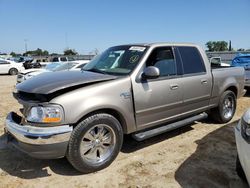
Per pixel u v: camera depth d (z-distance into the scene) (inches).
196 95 190.7
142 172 143.9
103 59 182.2
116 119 146.8
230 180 135.5
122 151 170.7
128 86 149.8
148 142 185.8
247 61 374.3
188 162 155.3
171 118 177.3
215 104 213.2
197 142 185.5
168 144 182.2
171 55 178.2
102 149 145.9
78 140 132.6
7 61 873.5
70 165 152.3
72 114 128.9
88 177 138.9
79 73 160.4
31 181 135.8
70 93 131.5
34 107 129.1
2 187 130.3
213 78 203.9
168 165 151.7
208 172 143.6
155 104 163.0
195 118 195.6
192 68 189.9
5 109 286.8
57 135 125.8
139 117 157.1
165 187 129.5
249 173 107.3
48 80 143.6
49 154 127.5
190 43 196.4
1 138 192.4
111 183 133.3
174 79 173.9
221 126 220.8
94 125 137.5
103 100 138.1
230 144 181.6
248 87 347.6
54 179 137.5
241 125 120.2
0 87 495.8
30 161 157.2
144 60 160.7
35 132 125.3
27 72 449.1
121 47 183.2
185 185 131.1
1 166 151.3
